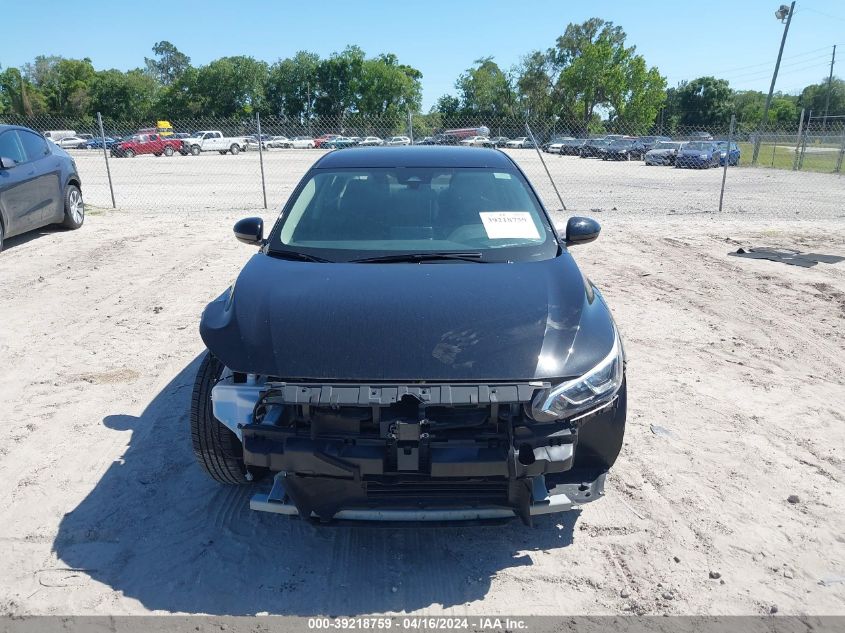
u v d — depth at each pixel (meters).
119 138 41.31
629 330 5.88
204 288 7.15
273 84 90.94
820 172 26.97
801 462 3.70
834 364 5.12
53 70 98.00
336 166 4.25
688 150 29.62
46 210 9.72
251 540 3.03
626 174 25.33
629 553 2.94
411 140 13.63
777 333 5.82
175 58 125.12
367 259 3.44
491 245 3.58
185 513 3.23
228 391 2.77
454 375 2.58
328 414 2.58
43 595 2.66
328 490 2.65
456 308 2.91
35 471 3.58
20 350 5.37
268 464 2.61
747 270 8.04
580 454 2.89
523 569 2.84
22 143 9.45
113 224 11.26
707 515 3.21
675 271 8.03
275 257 3.55
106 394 4.54
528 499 2.64
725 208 14.33
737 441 3.92
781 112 94.94
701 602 2.64
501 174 4.17
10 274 7.77
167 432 4.01
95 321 6.09
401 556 2.93
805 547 2.98
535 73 82.94
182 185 19.86
